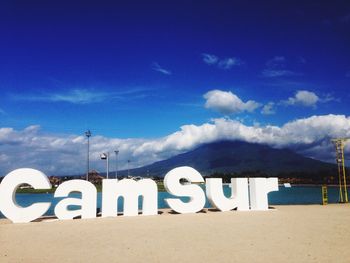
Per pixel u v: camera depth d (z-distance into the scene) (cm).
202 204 2642
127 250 1364
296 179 17100
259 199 2822
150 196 2555
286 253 1290
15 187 2212
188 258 1226
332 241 1517
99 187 8650
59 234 1753
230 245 1441
